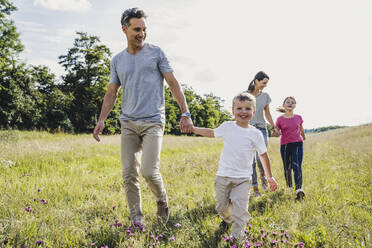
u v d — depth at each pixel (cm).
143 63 303
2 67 3086
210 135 313
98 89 4025
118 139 1889
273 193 438
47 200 376
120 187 486
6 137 1240
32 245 243
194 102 7319
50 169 643
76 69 4097
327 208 350
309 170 628
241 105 302
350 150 1060
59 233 264
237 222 271
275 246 239
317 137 2209
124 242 247
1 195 379
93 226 296
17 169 633
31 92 3375
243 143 292
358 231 277
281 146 495
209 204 374
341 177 559
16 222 279
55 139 1744
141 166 297
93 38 4119
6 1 3025
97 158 900
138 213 306
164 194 312
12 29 3120
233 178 286
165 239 270
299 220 314
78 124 3853
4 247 231
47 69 3884
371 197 409
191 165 723
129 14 295
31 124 3353
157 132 304
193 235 273
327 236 261
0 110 3009
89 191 441
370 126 2480
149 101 305
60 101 3669
